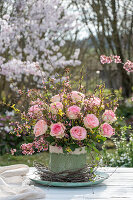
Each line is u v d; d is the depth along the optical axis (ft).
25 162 13.93
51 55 23.07
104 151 10.19
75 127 4.61
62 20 20.47
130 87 22.66
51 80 5.24
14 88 17.24
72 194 4.28
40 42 19.88
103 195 4.24
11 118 16.83
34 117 4.96
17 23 18.47
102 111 5.03
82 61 23.81
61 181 4.68
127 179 5.19
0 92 20.95
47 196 4.17
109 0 20.84
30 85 20.95
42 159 14.60
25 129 5.23
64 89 5.08
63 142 4.74
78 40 23.90
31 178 4.92
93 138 4.79
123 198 4.09
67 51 24.25
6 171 5.08
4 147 15.89
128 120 10.03
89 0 21.34
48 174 4.73
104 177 5.02
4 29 16.62
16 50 21.02
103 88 5.21
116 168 5.94
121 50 21.48
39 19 19.84
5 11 19.58
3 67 16.96
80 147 4.75
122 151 10.25
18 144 15.88
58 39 22.56
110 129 4.74
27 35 19.84
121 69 21.80
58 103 4.75
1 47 17.51
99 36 21.71
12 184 4.84
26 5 19.11
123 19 21.61
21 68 16.85
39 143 5.03
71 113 4.63
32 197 4.02
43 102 5.02
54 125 4.61
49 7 19.30
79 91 5.30
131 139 10.33
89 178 4.78
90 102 4.87
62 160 4.75
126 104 20.93
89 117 4.63
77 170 4.69
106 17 21.18
